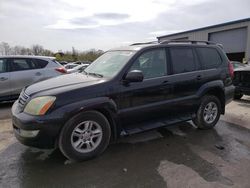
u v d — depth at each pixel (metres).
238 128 5.22
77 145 3.54
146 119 4.20
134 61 4.06
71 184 3.03
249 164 3.55
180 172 3.30
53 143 3.39
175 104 4.48
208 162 3.60
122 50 4.54
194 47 4.92
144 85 4.07
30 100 3.46
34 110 3.34
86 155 3.60
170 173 3.27
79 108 3.43
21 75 7.46
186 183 3.04
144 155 3.82
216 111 5.18
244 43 23.22
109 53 4.83
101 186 2.98
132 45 4.69
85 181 3.09
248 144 4.32
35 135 3.28
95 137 3.69
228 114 6.44
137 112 4.02
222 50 5.46
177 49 4.65
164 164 3.53
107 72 4.11
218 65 5.22
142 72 4.01
